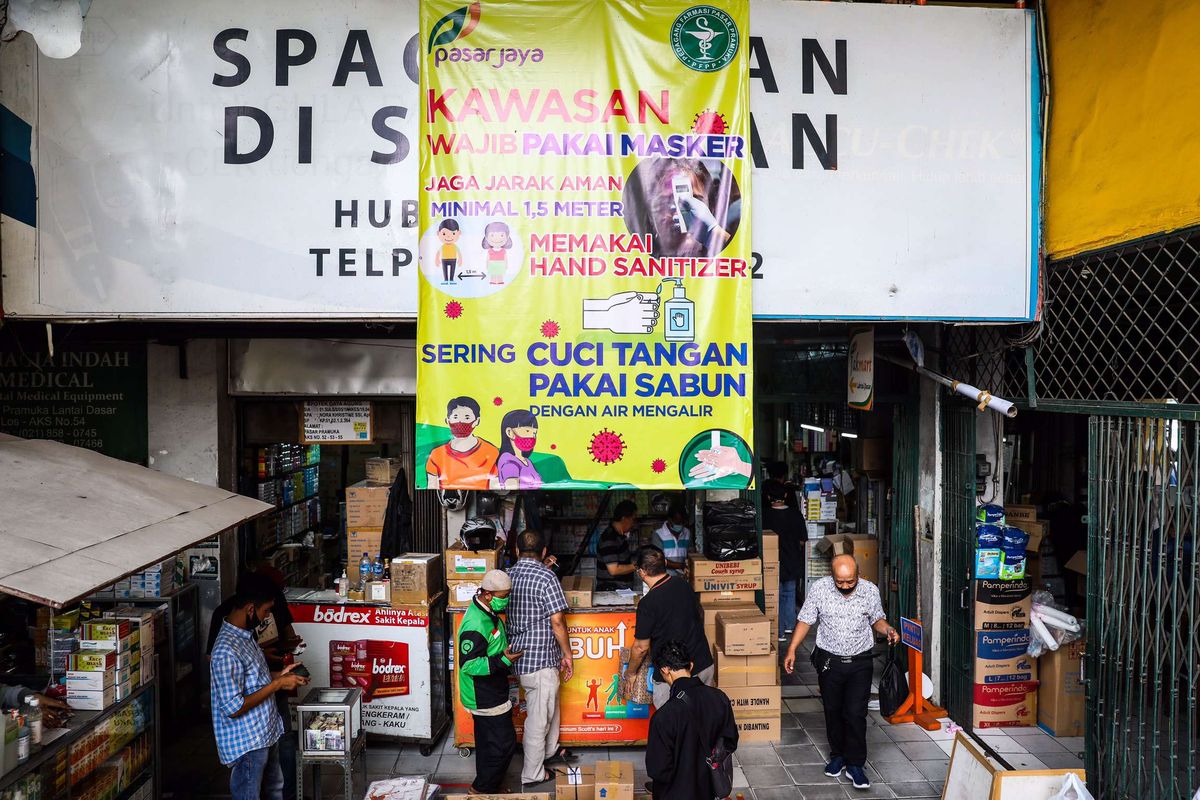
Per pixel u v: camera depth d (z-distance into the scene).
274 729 4.46
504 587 4.98
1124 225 4.30
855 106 4.77
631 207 4.61
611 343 4.61
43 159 4.51
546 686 5.21
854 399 6.10
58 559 3.19
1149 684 4.66
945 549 6.54
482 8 4.58
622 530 6.36
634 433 4.61
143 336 6.00
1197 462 3.83
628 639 5.74
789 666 5.41
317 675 5.83
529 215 4.59
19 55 4.51
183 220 4.55
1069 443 7.96
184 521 4.04
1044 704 6.06
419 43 4.57
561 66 4.60
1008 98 4.86
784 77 4.73
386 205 4.61
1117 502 4.43
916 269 4.81
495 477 4.57
